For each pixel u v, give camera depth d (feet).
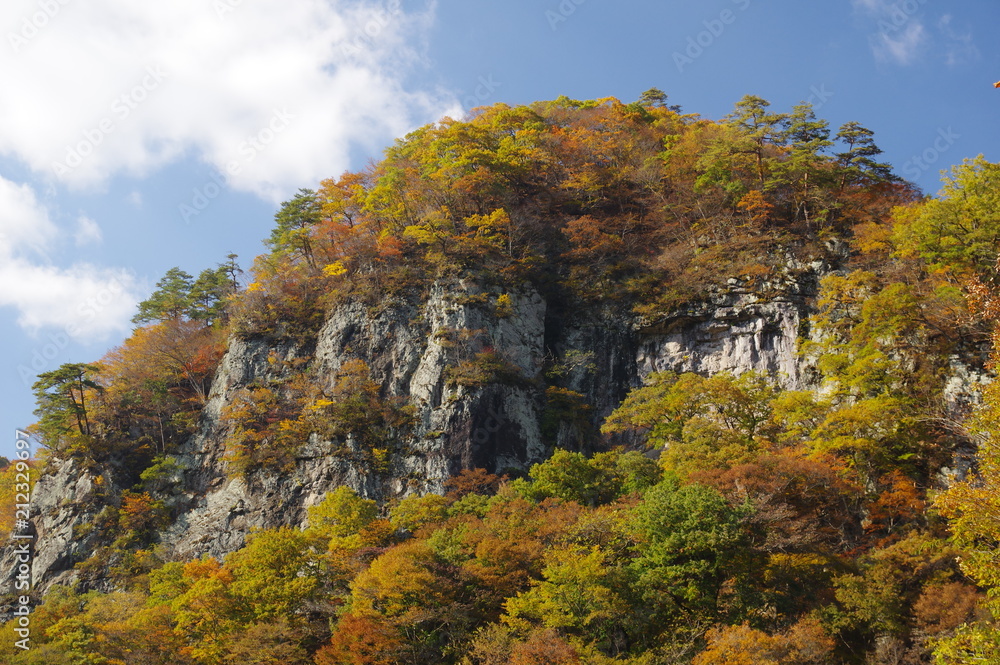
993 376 221.66
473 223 326.44
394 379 297.94
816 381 273.13
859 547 194.49
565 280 332.60
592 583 162.91
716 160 333.21
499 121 403.75
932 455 217.56
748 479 190.70
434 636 170.30
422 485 269.44
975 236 240.12
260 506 278.46
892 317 241.76
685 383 253.03
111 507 293.43
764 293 298.15
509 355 301.84
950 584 159.22
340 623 174.09
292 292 344.28
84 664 194.59
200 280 395.75
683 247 327.47
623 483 229.25
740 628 146.82
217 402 321.32
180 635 189.26
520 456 281.54
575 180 361.10
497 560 182.50
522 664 142.92
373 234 343.05
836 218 312.50
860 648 162.30
